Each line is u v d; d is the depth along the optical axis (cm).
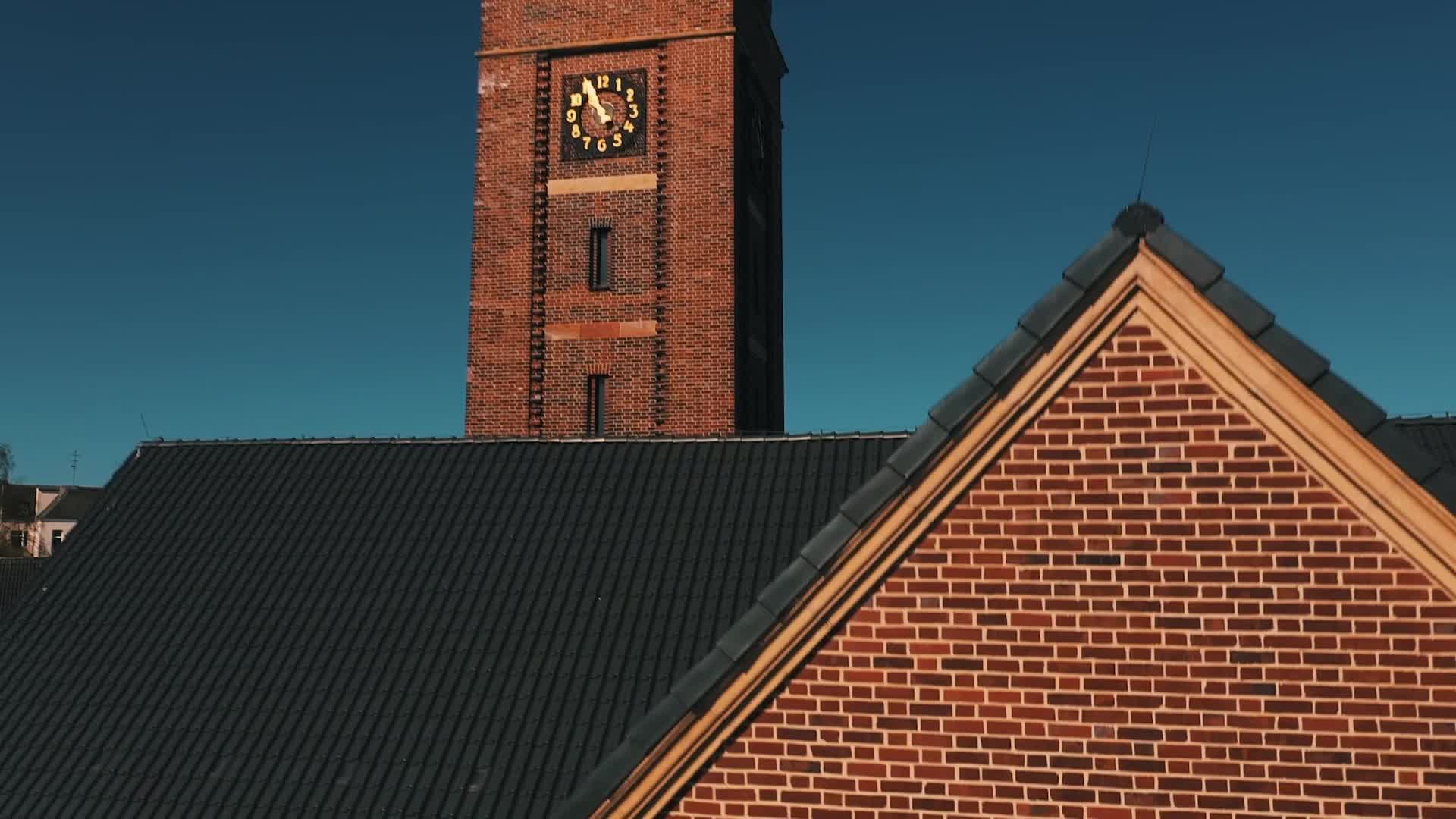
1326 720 593
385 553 1708
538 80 2430
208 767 1365
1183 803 607
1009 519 646
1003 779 632
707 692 672
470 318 2408
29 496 11762
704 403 2275
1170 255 629
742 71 2472
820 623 664
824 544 670
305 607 1627
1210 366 621
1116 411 636
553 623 1505
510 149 2428
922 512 657
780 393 2736
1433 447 1697
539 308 2384
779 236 2781
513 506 1762
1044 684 631
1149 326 636
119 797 1344
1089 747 622
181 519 1875
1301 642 600
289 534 1794
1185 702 611
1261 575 608
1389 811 580
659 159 2352
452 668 1455
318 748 1361
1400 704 584
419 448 1947
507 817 1201
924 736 645
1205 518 618
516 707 1370
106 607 1706
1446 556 579
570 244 2386
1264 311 612
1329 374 602
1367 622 592
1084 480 637
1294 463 609
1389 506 588
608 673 1401
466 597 1585
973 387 656
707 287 2298
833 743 658
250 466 1983
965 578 648
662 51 2367
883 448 1747
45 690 1551
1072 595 632
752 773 668
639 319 2327
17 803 1355
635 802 676
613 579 1571
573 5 2417
